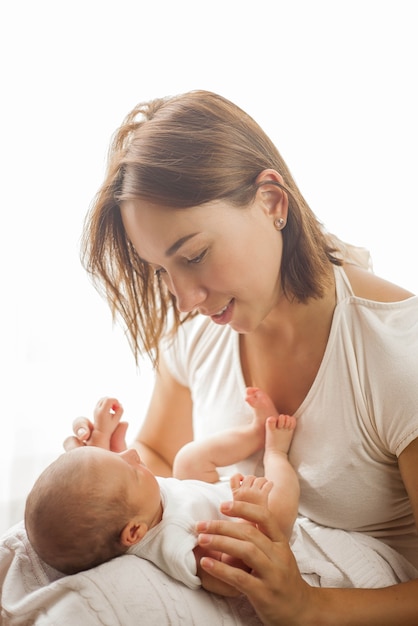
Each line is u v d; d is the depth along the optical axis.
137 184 1.39
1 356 2.54
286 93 2.58
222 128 1.43
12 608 1.43
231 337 1.73
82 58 2.49
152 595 1.38
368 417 1.53
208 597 1.43
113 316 1.70
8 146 2.48
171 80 2.54
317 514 1.62
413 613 1.44
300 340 1.59
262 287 1.45
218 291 1.43
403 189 2.61
